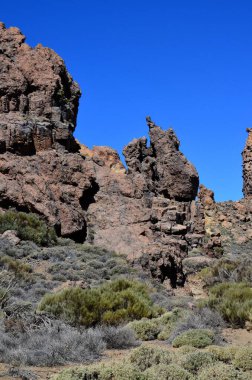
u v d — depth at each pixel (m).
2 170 38.91
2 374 9.56
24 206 37.84
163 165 49.84
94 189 42.97
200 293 31.78
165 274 32.66
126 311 17.73
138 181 44.09
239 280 29.45
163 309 20.17
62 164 41.16
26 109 43.81
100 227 39.81
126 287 22.00
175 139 52.16
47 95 44.72
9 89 43.16
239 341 15.15
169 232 40.16
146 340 15.66
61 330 14.12
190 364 9.48
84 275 29.56
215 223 67.50
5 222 35.19
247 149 81.94
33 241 35.12
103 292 20.34
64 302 17.27
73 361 11.83
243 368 10.09
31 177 38.72
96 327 15.52
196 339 13.84
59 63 47.62
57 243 36.38
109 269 31.97
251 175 79.25
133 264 33.06
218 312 18.45
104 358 12.46
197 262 37.78
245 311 17.59
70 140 45.41
